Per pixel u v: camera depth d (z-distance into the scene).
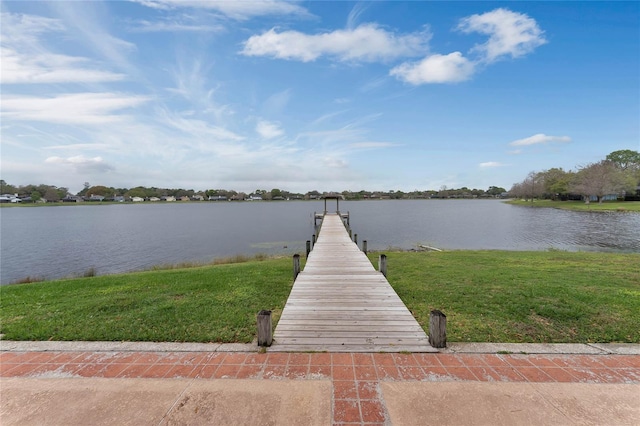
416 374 3.46
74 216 59.34
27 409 2.91
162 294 6.87
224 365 3.69
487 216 49.44
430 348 4.09
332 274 8.29
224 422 2.70
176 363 3.74
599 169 57.78
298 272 8.18
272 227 38.62
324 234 17.33
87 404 2.97
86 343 4.29
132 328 4.79
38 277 14.48
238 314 5.45
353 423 2.67
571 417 2.73
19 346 4.21
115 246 24.16
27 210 83.06
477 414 2.77
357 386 3.23
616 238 23.81
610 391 3.10
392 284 7.69
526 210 60.50
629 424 2.63
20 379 3.42
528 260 11.73
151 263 17.84
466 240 24.80
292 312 5.50
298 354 3.96
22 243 25.45
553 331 4.60
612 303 5.69
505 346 4.10
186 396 3.08
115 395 3.11
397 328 4.79
